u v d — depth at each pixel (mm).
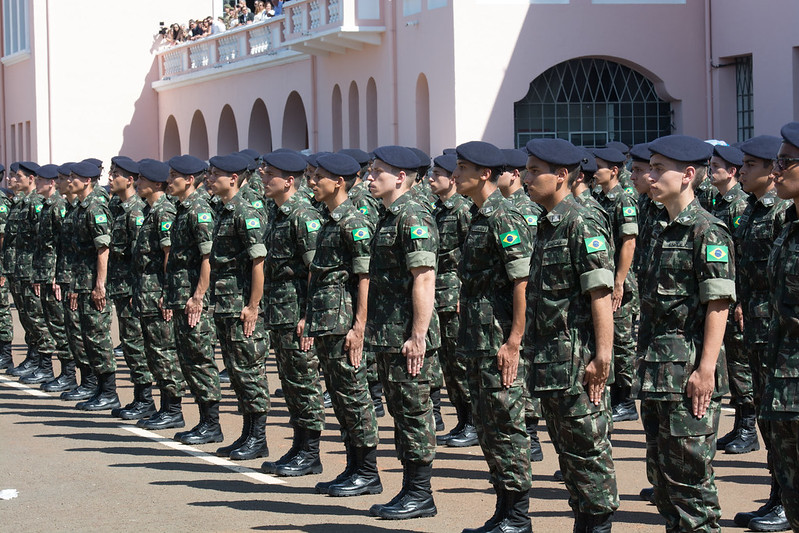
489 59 22375
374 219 11914
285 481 9336
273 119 31297
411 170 8055
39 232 13898
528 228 7375
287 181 9438
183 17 40688
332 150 28047
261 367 10156
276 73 30922
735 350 9859
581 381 6594
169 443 10914
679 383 6438
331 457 10164
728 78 22859
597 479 6633
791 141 6188
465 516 8188
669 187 6613
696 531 6441
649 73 23406
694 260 6465
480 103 22391
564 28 22828
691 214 6562
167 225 11281
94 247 12633
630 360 11477
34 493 9125
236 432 11344
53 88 39062
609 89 23438
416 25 23734
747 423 10000
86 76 39406
